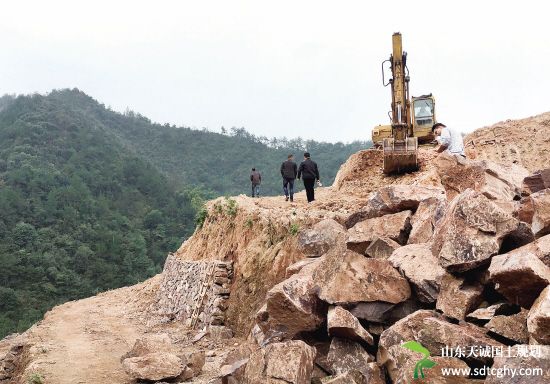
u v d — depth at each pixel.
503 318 4.47
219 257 15.53
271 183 118.50
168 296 19.12
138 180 100.56
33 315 50.91
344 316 5.21
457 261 5.11
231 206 17.16
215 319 12.91
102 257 69.00
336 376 4.91
